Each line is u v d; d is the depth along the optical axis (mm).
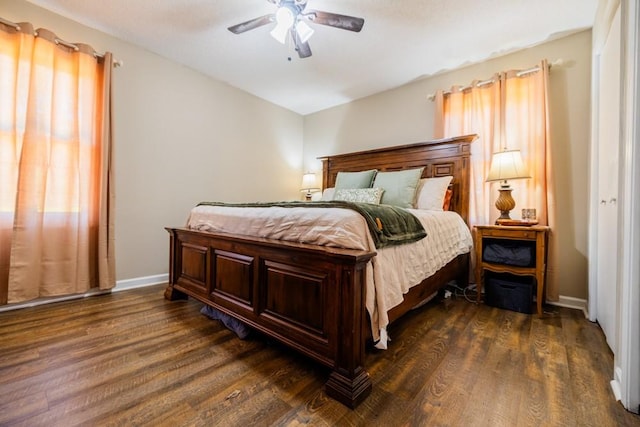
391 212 1755
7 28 2117
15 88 2139
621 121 1358
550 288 2455
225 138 3637
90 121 2486
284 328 1562
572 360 1576
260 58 3021
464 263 2855
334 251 1355
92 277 2570
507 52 2807
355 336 1262
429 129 3359
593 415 1162
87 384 1322
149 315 2158
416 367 1502
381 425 1101
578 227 2461
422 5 2178
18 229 2156
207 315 2146
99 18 2414
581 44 2480
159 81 3012
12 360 1512
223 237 1963
